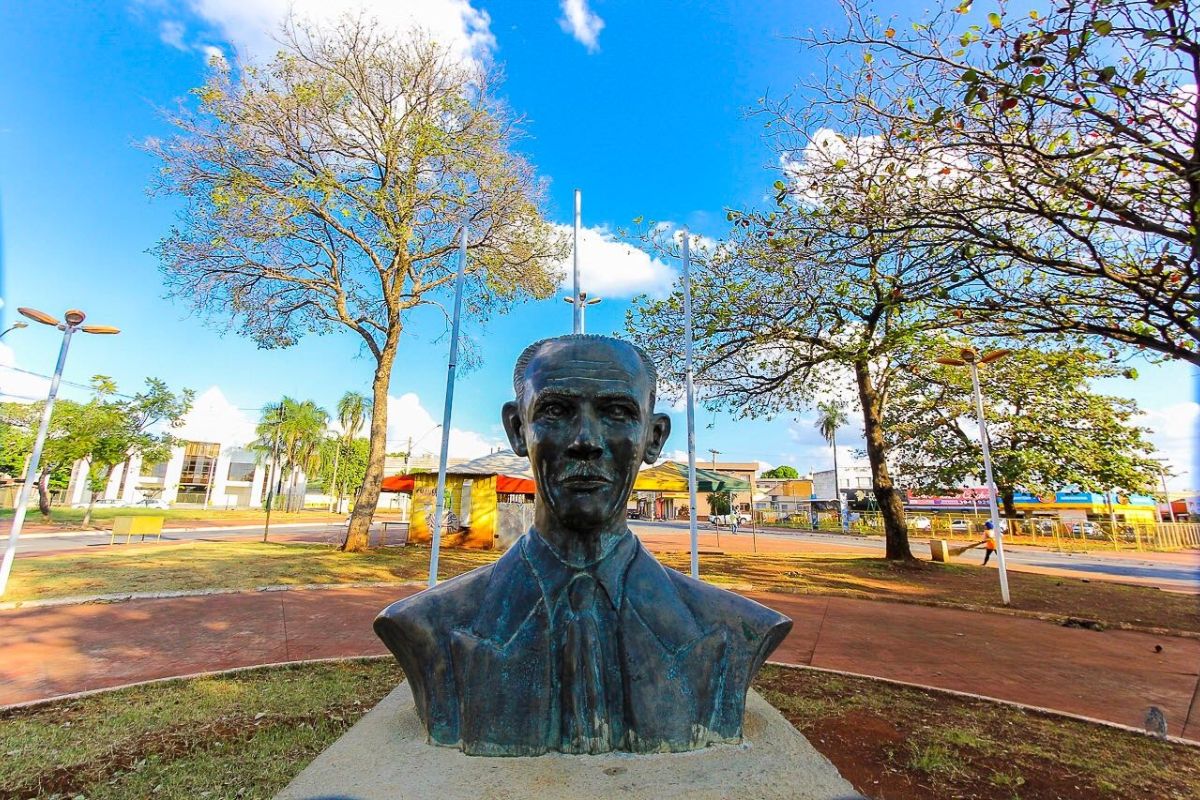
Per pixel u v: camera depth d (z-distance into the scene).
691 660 2.27
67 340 8.95
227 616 7.43
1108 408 19.61
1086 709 4.64
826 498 45.66
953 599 9.62
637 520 47.28
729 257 11.70
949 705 4.52
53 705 4.22
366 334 14.83
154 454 27.34
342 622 7.16
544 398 2.31
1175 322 5.51
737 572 11.96
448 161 13.24
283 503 54.44
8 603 7.66
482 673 2.19
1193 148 4.77
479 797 1.86
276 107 12.45
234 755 3.44
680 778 1.99
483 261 14.91
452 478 17.09
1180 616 8.63
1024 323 6.73
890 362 13.70
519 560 2.41
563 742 2.16
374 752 2.17
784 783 1.99
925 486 24.67
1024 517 34.28
